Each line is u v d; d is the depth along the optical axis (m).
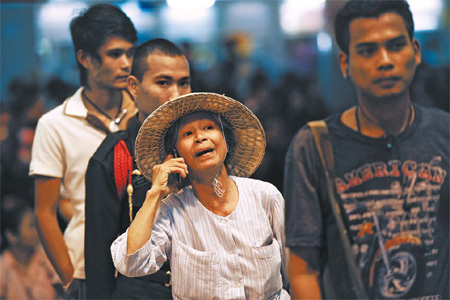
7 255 4.97
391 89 3.59
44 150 3.96
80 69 4.06
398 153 3.59
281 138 6.04
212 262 2.61
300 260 3.52
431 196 3.61
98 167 3.29
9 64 6.27
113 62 3.95
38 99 6.18
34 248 5.02
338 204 3.55
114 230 3.29
